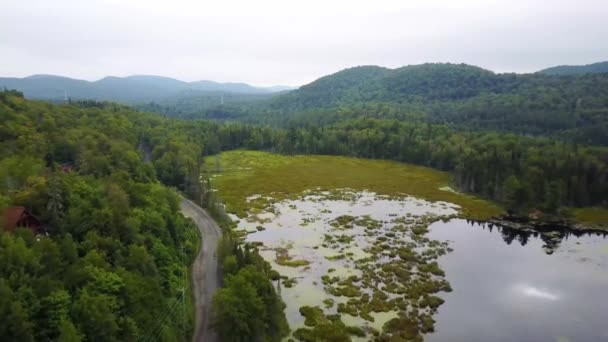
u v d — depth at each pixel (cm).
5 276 4094
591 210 12719
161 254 6481
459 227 11275
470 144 19400
